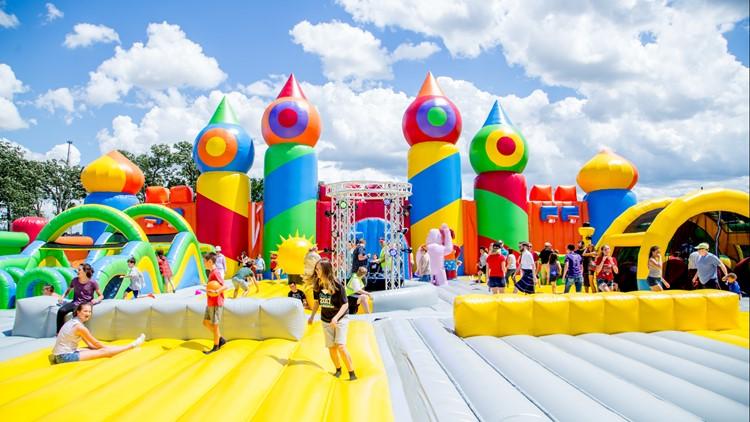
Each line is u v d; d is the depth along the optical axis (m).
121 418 3.48
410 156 16.77
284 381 4.32
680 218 9.73
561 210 17.97
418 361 4.92
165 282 11.70
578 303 6.12
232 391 4.02
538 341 5.64
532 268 9.25
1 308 9.35
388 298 8.80
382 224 15.02
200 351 5.59
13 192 35.09
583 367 4.62
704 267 7.86
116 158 17.70
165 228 17.67
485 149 16.84
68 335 5.08
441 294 11.50
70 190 41.78
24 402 3.81
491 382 4.20
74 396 4.04
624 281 11.05
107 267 8.98
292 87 17.12
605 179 17.27
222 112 17.55
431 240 13.83
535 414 3.48
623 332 6.16
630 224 11.48
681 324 6.27
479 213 17.09
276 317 5.94
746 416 3.46
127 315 6.20
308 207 16.17
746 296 9.55
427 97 16.73
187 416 3.48
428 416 3.57
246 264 12.37
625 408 3.64
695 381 4.35
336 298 4.57
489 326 5.94
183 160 40.56
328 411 3.73
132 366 5.02
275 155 16.27
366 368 4.88
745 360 4.93
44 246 10.97
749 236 10.93
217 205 16.53
